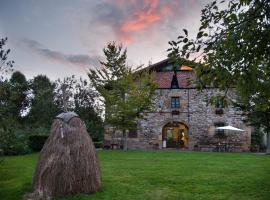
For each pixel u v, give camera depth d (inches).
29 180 398.6
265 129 853.2
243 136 1148.5
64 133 333.7
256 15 191.0
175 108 1194.0
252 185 380.5
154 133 1192.2
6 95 337.4
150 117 1200.8
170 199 324.5
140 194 339.3
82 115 1327.5
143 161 617.3
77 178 324.2
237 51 195.3
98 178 343.9
